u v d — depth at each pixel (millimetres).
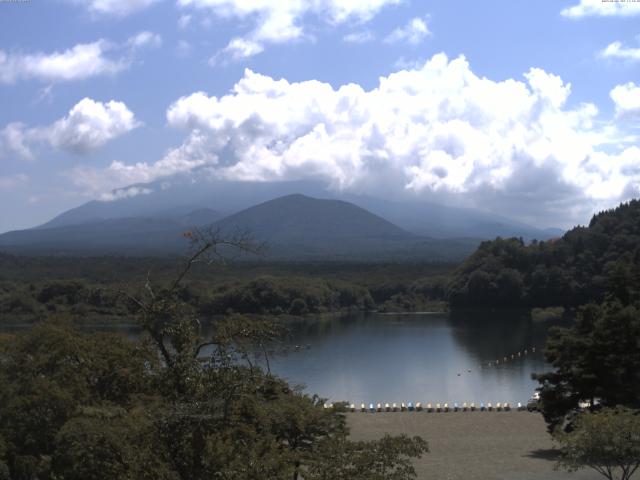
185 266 21406
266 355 20531
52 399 28953
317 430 30219
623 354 43938
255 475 17938
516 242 181750
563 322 144250
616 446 29719
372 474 19438
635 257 132875
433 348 109812
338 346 112000
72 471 22734
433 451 46562
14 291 125562
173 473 17984
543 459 43562
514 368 91875
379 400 72312
